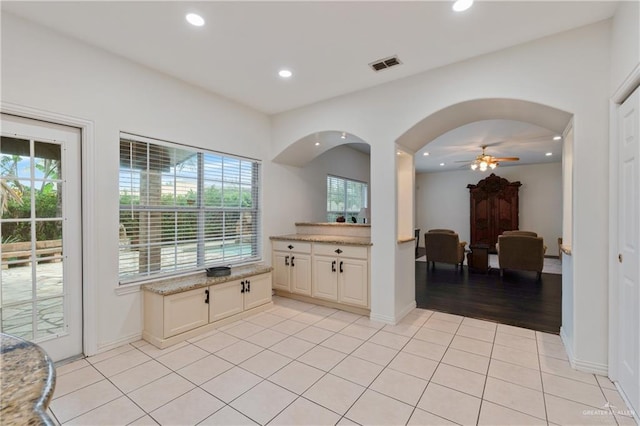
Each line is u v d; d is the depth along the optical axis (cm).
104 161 269
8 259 227
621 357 209
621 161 212
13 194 229
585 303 234
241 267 391
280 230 464
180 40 252
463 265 684
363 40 253
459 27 235
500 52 269
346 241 371
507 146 621
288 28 236
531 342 288
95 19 224
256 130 420
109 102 272
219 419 183
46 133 243
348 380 224
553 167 828
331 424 178
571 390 210
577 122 237
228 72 310
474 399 201
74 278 258
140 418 183
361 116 355
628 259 200
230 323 336
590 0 205
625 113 206
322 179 579
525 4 209
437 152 679
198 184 353
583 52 236
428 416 185
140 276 299
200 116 347
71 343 256
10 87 219
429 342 289
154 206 311
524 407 193
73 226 257
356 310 371
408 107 323
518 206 862
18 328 232
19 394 70
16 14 219
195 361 252
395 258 338
